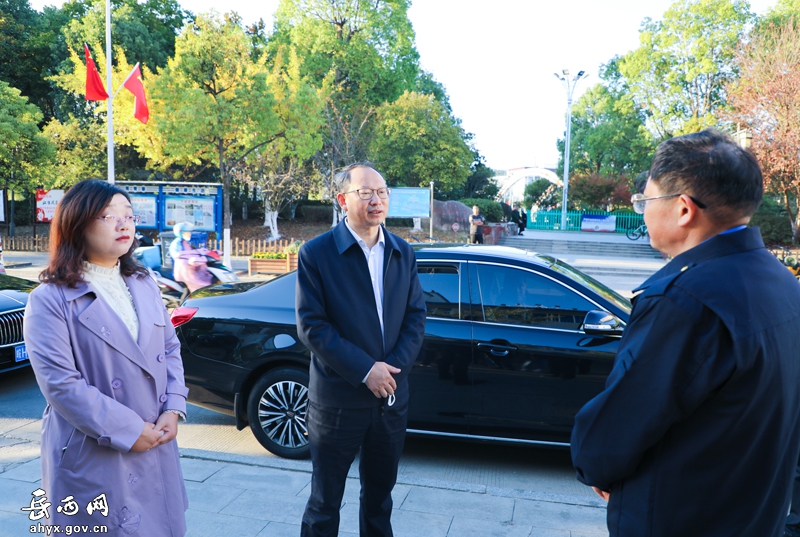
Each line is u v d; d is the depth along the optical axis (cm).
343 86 2906
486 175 4472
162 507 203
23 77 2825
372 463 256
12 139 1848
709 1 3139
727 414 128
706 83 3284
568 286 400
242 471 367
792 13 3020
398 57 3130
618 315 388
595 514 325
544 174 5784
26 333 183
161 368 207
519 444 395
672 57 3331
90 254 197
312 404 249
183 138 1797
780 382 128
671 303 132
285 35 3042
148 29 3031
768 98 2198
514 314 399
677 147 142
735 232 138
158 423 201
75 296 188
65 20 3105
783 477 137
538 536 299
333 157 2419
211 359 426
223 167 1894
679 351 130
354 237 247
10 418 490
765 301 128
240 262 1798
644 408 134
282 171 2383
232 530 295
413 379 401
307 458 410
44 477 192
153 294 213
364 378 232
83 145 2383
